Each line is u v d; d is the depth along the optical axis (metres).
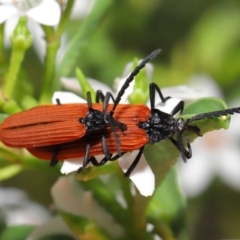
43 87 0.12
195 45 0.17
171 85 0.17
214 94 0.17
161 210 0.12
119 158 0.11
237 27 0.17
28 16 0.12
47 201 0.15
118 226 0.12
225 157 0.17
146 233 0.12
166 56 0.18
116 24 0.18
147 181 0.11
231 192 0.17
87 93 0.11
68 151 0.11
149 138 0.11
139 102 0.12
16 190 0.15
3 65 0.12
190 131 0.11
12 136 0.11
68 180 0.12
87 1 0.15
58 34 0.12
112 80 0.17
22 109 0.12
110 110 0.11
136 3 0.18
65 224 0.12
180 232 0.12
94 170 0.11
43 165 0.12
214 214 0.17
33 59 0.15
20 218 0.14
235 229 0.17
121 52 0.17
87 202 0.12
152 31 0.18
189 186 0.16
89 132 0.11
